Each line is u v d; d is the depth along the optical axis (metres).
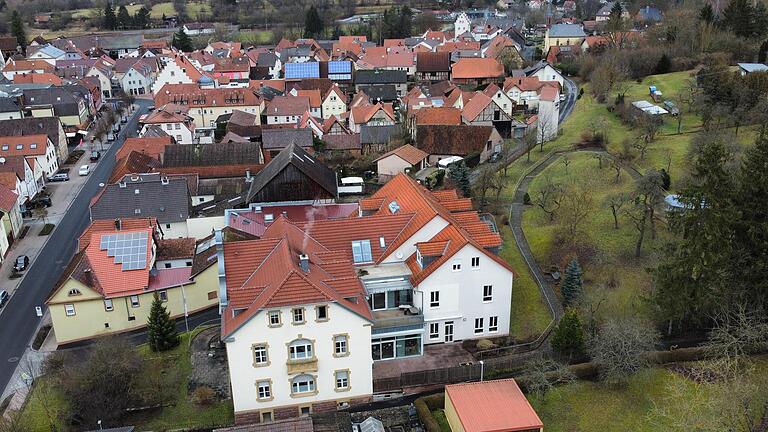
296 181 86.88
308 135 127.62
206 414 54.53
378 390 55.91
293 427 48.09
